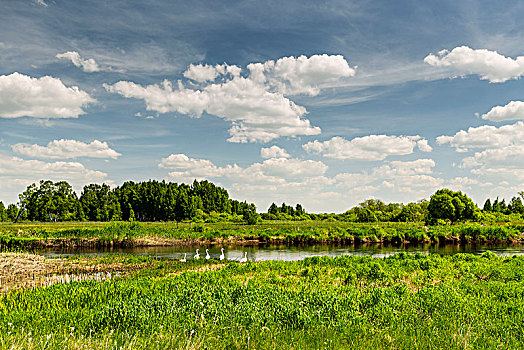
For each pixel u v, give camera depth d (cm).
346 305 1272
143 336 941
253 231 6003
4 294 1625
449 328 1059
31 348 815
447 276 2128
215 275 2155
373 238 5684
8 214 11862
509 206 13650
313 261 2709
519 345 941
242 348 879
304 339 952
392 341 948
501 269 2300
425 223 8381
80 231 5303
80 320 1120
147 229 5822
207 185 15450
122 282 1833
